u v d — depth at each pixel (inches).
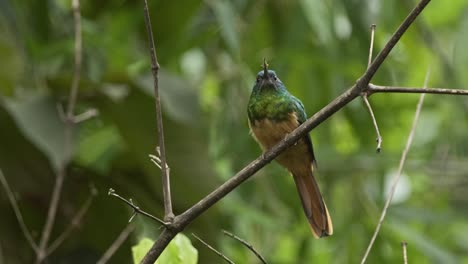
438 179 514.3
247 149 466.3
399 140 530.9
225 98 481.4
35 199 388.2
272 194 468.8
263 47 483.5
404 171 489.7
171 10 430.0
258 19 481.1
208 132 447.8
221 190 240.5
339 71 466.3
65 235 319.6
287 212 469.1
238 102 481.4
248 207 436.1
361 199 474.9
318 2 456.8
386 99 495.5
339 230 474.9
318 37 468.4
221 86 486.0
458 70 494.6
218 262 365.4
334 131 513.3
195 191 372.2
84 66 421.4
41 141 349.7
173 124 381.4
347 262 469.7
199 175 374.9
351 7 457.1
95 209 394.9
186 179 373.4
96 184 397.4
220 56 502.9
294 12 466.0
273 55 478.6
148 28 246.2
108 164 406.6
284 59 467.5
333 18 460.4
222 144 467.8
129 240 391.2
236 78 486.9
